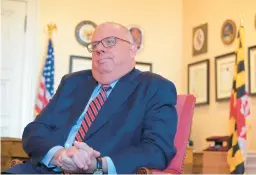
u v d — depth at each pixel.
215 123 3.98
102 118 1.62
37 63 4.07
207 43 4.23
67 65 4.18
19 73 4.00
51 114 1.77
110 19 4.43
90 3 4.36
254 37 3.61
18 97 3.98
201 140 4.18
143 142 1.52
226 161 3.36
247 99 3.25
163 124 1.56
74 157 1.37
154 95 1.65
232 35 3.87
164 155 1.50
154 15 4.60
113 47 1.75
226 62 3.89
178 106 1.83
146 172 1.35
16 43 4.02
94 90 1.79
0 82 3.93
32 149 1.60
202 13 4.36
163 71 4.55
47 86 3.92
